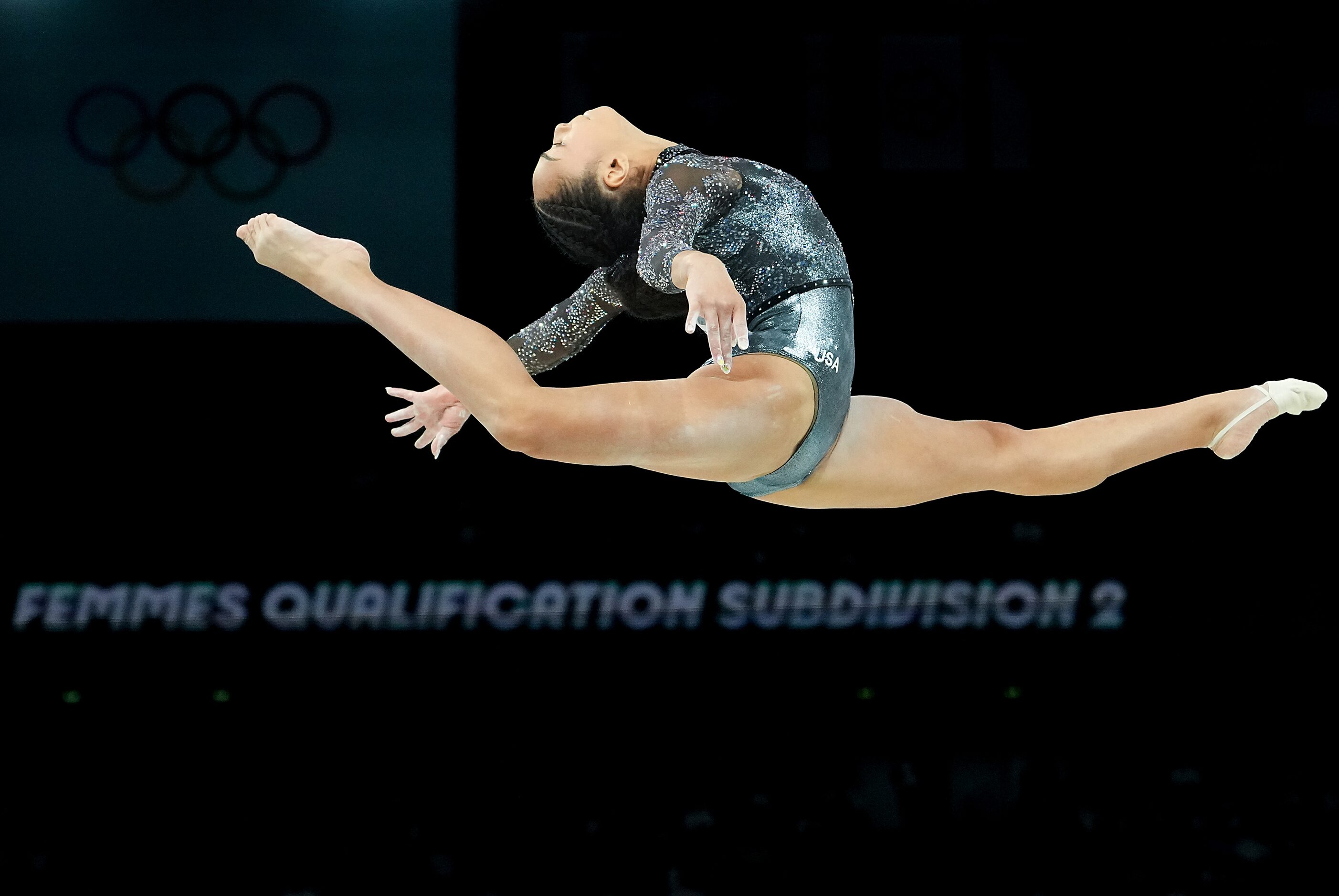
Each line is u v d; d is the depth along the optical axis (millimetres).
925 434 10492
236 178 26250
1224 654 31922
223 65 26125
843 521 32312
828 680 32094
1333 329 28906
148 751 30266
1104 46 27000
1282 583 31781
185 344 28375
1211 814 30625
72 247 26516
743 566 32125
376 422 30391
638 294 10938
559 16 26094
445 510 31328
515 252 26375
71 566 29875
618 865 29109
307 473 30328
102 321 26953
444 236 26281
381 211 26219
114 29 25953
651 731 31594
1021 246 28172
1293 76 27234
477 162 26234
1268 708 31688
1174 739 31797
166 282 27047
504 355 9133
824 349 9766
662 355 29953
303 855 29547
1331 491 31578
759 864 28984
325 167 26141
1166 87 27250
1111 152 27422
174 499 29984
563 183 10578
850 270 28109
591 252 10930
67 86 26047
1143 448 10742
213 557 30312
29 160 26156
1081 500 32281
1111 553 32188
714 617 32000
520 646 31578
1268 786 30953
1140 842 29766
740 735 31750
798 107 26359
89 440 29234
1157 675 32062
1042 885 28500
